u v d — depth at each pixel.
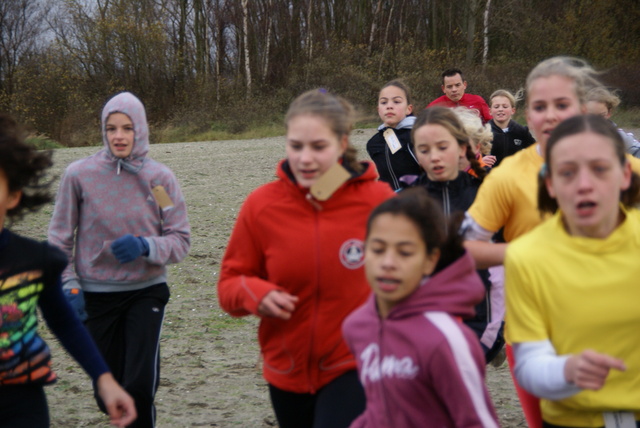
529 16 49.00
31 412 3.26
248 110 41.28
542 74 3.65
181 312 8.40
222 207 14.60
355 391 3.46
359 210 3.53
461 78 11.26
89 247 4.95
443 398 2.71
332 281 3.48
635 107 38.44
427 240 2.76
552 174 2.85
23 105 39.03
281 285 3.54
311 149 3.46
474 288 2.82
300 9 52.41
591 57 46.62
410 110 7.61
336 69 44.97
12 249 3.18
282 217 3.54
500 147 10.29
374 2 54.66
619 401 2.88
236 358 7.02
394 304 2.84
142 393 4.71
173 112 44.09
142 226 4.98
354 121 3.65
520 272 2.91
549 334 2.95
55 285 3.38
